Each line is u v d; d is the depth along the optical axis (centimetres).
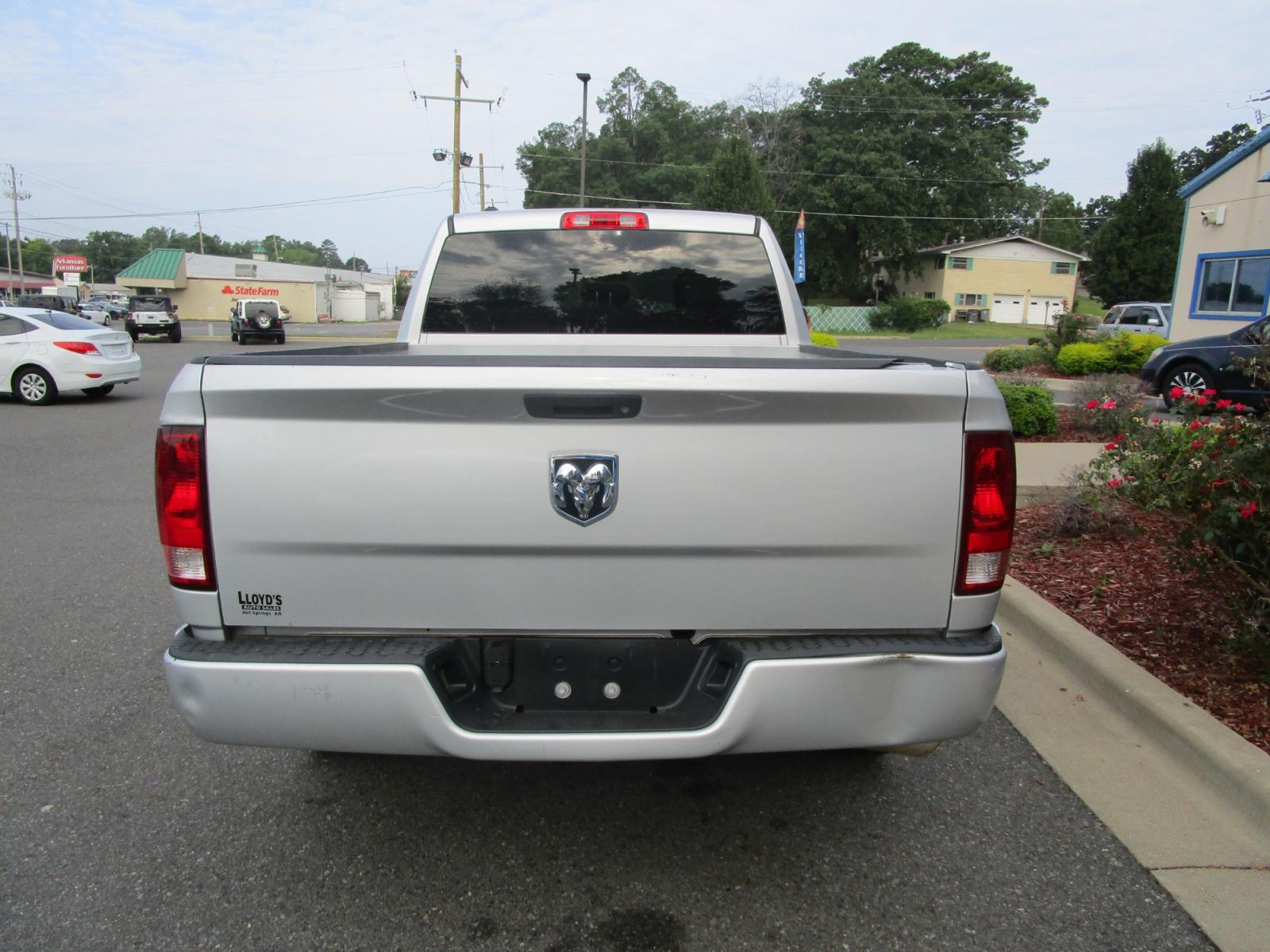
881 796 317
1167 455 399
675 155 7325
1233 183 1947
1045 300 6012
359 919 250
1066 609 466
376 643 232
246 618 232
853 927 248
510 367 217
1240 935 244
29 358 1414
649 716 238
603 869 274
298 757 342
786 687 227
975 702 233
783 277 423
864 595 232
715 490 224
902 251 5972
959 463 229
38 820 298
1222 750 314
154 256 6462
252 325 3406
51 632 468
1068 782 323
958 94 6625
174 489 226
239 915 252
